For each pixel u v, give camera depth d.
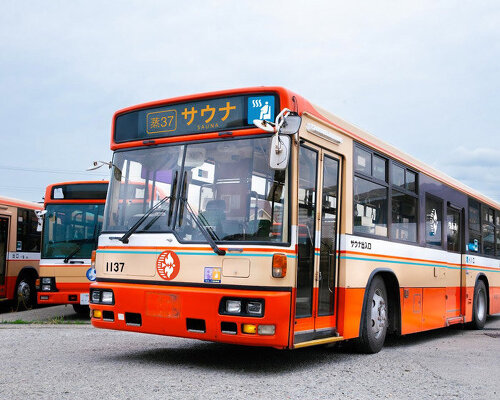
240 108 7.03
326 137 7.52
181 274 6.85
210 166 7.04
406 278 9.66
